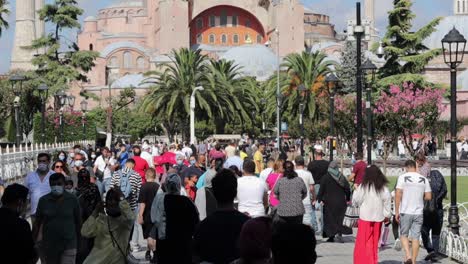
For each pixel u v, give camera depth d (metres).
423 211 16.30
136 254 17.62
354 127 55.41
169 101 76.88
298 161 18.62
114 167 22.89
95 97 85.19
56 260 12.05
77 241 12.36
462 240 16.42
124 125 117.50
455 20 132.25
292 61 75.88
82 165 20.94
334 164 19.52
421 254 18.00
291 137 88.81
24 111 72.31
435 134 75.75
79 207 12.30
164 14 151.00
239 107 79.44
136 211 18.09
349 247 18.80
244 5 160.88
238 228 8.42
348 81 88.62
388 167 51.78
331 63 76.12
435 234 16.75
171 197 11.00
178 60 77.56
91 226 10.84
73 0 83.06
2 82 73.44
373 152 63.16
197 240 8.45
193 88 75.00
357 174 20.16
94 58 84.19
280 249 5.43
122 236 10.88
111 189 10.91
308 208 18.47
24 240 8.38
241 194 13.88
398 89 48.25
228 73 89.25
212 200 15.07
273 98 84.56
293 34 152.50
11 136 69.69
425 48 70.75
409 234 15.38
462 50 17.41
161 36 151.25
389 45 69.69
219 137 79.19
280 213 15.73
